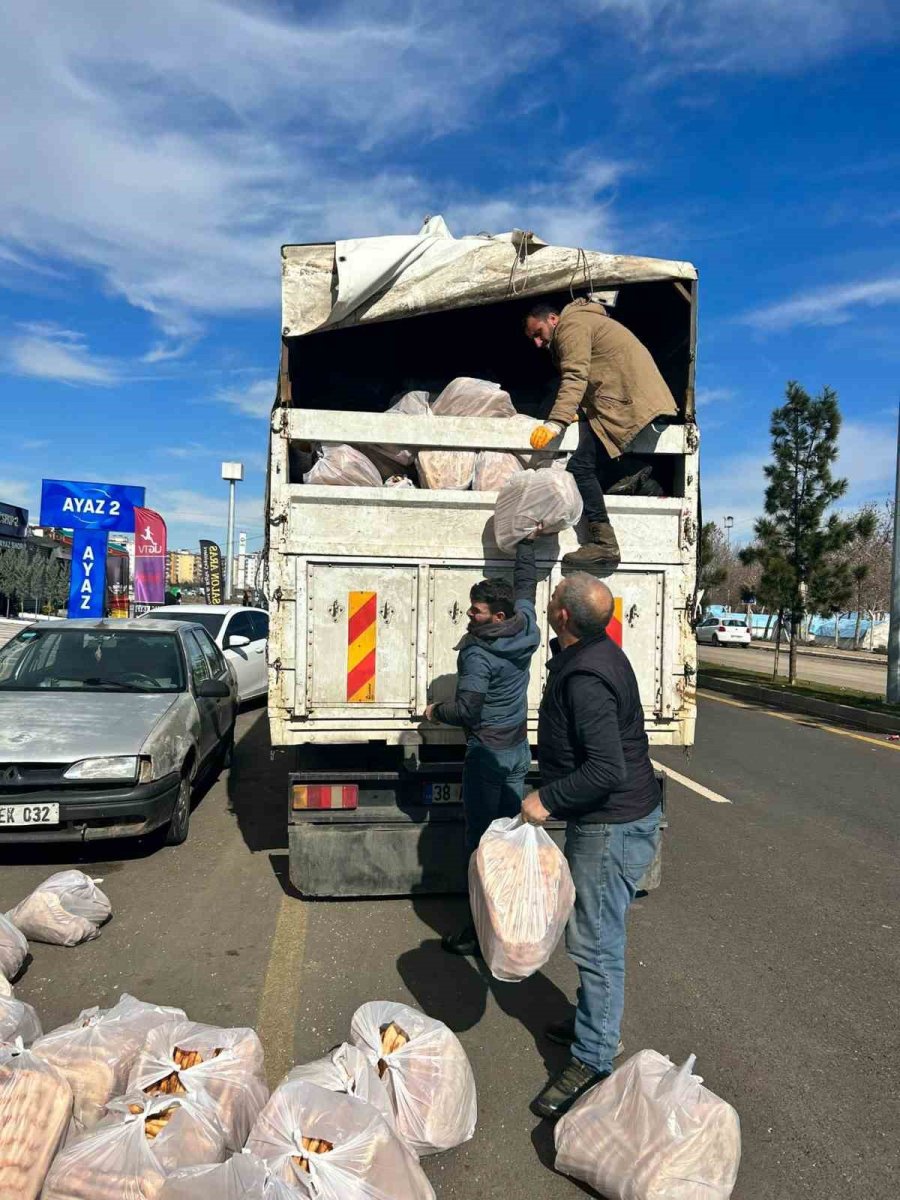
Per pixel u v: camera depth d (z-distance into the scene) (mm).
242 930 4293
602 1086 2580
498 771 3922
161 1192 1988
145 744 5113
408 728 4145
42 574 43031
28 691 6004
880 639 41500
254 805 6773
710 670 20984
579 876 2947
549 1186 2521
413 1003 3605
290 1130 2156
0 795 4816
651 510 4262
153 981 3727
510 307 5262
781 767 9086
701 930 4535
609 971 2898
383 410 5586
